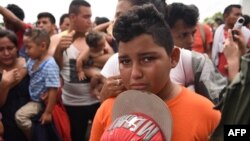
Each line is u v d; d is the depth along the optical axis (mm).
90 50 3977
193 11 2018
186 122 1192
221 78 1953
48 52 3580
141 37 1105
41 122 3424
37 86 3455
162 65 1131
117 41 1166
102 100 1401
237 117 990
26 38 3453
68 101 4051
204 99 1246
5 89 3270
